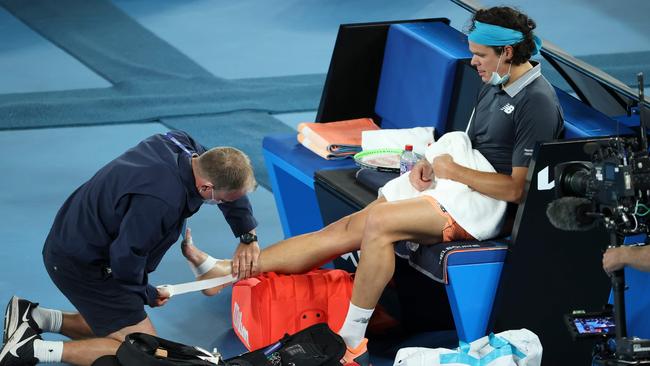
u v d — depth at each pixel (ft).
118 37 127.13
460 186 53.42
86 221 49.93
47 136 92.43
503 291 52.11
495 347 48.78
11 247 69.00
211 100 103.30
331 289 54.49
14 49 121.70
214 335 58.18
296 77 112.06
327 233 56.03
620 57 110.63
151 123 96.84
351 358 52.85
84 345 51.13
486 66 53.57
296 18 135.95
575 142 50.60
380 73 71.82
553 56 57.16
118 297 51.24
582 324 44.11
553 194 51.08
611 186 41.63
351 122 70.54
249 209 55.93
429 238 53.06
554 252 52.16
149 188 48.67
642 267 42.06
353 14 137.18
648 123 55.21
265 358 50.24
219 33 129.80
